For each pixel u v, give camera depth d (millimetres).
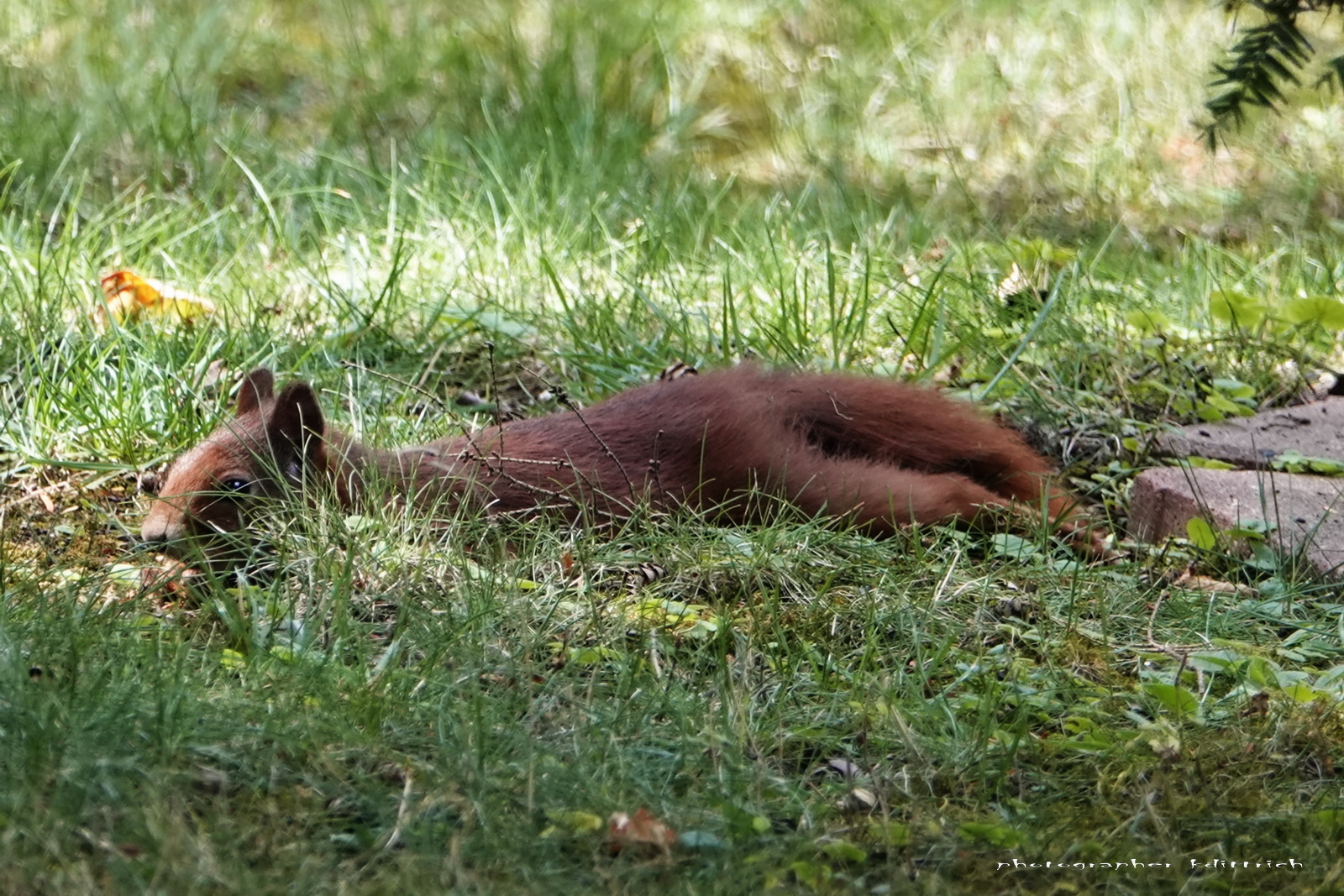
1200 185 14984
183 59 17125
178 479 7727
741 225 13438
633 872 5129
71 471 9023
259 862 5098
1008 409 10164
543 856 5227
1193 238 13125
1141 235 13844
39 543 8180
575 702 6172
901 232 13609
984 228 13719
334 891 4910
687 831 5422
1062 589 7734
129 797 5285
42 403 9375
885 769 5961
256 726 5863
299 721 5898
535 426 8555
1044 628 7305
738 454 8422
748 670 6586
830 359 11016
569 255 12508
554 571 7602
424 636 6770
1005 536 8164
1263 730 6297
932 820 5562
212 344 10367
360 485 8094
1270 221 14180
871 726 6258
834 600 7492
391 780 5637
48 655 6184
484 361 10961
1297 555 7973
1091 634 7246
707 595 7664
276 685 6188
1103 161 15383
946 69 17312
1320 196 14742
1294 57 6242
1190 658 6930
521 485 8109
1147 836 5500
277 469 7820
